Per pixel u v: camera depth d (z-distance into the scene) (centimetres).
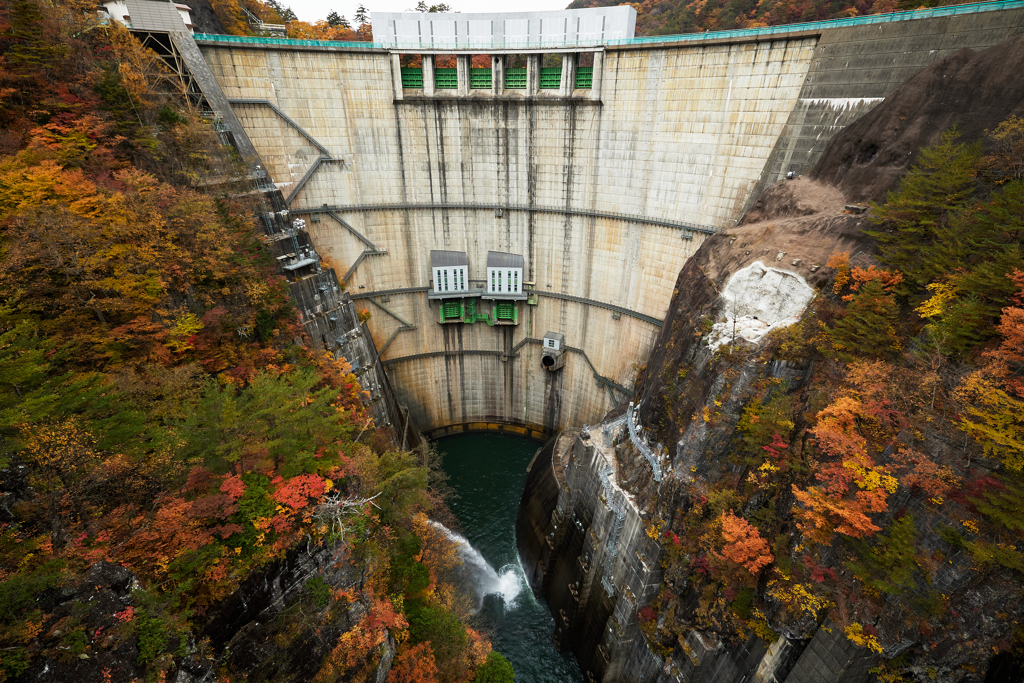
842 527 2444
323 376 4238
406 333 6334
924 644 2252
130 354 2903
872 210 2975
